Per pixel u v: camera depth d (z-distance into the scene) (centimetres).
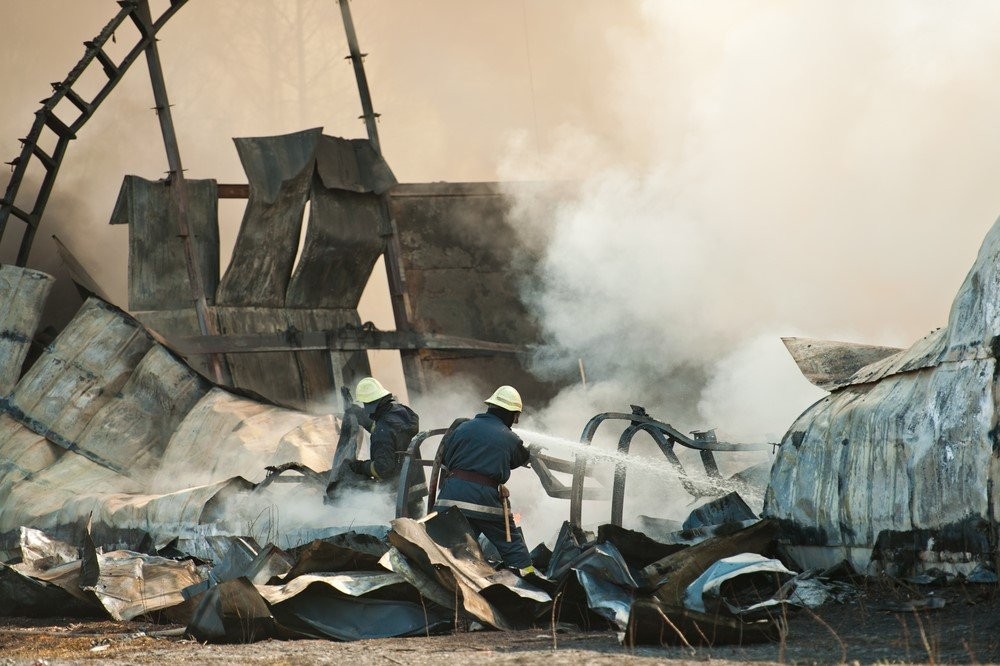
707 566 2505
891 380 2581
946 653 1727
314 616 2317
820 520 2616
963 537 2183
